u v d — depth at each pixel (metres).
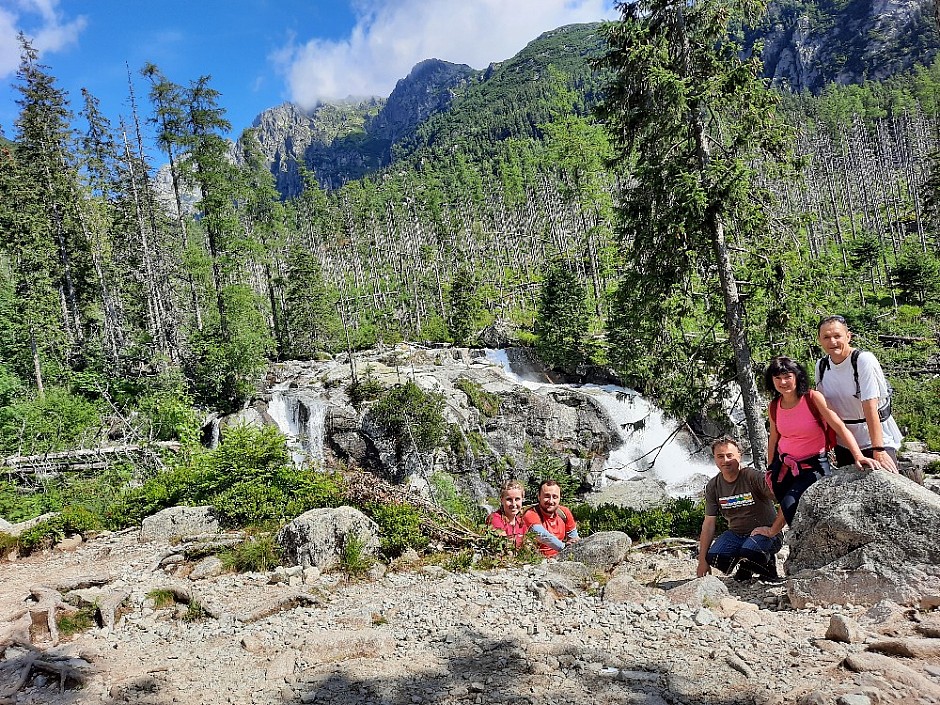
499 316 52.16
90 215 38.84
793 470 4.94
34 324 31.09
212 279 34.34
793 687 3.01
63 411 25.89
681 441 29.55
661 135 12.11
